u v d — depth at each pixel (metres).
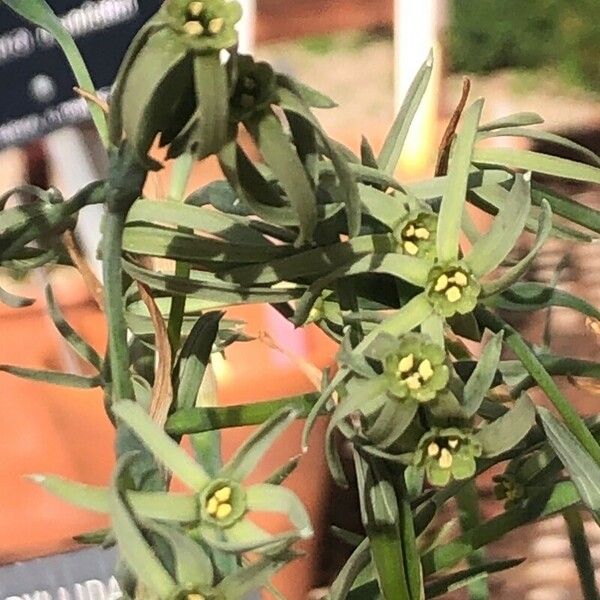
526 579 0.29
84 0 0.25
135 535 0.13
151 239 0.16
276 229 0.16
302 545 0.26
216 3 0.13
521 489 0.18
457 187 0.15
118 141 0.14
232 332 0.20
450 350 0.18
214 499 0.14
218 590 0.14
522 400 0.14
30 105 0.26
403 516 0.16
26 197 0.26
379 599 0.17
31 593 0.22
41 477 0.14
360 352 0.14
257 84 0.13
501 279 0.15
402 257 0.15
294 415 0.14
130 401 0.14
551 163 0.17
